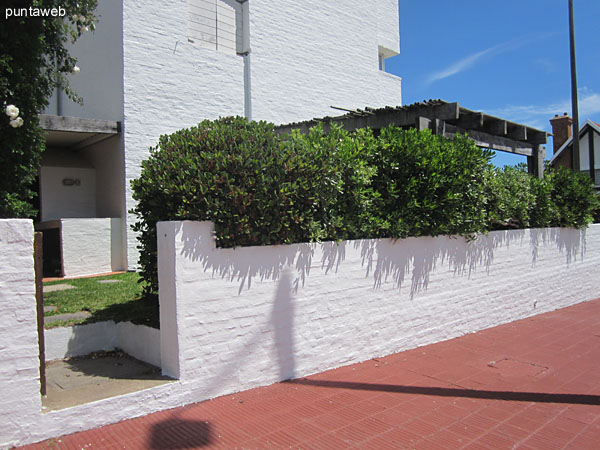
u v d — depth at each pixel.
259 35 13.38
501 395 5.04
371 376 5.46
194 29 12.27
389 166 6.45
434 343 7.09
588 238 11.62
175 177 4.74
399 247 6.52
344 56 15.95
